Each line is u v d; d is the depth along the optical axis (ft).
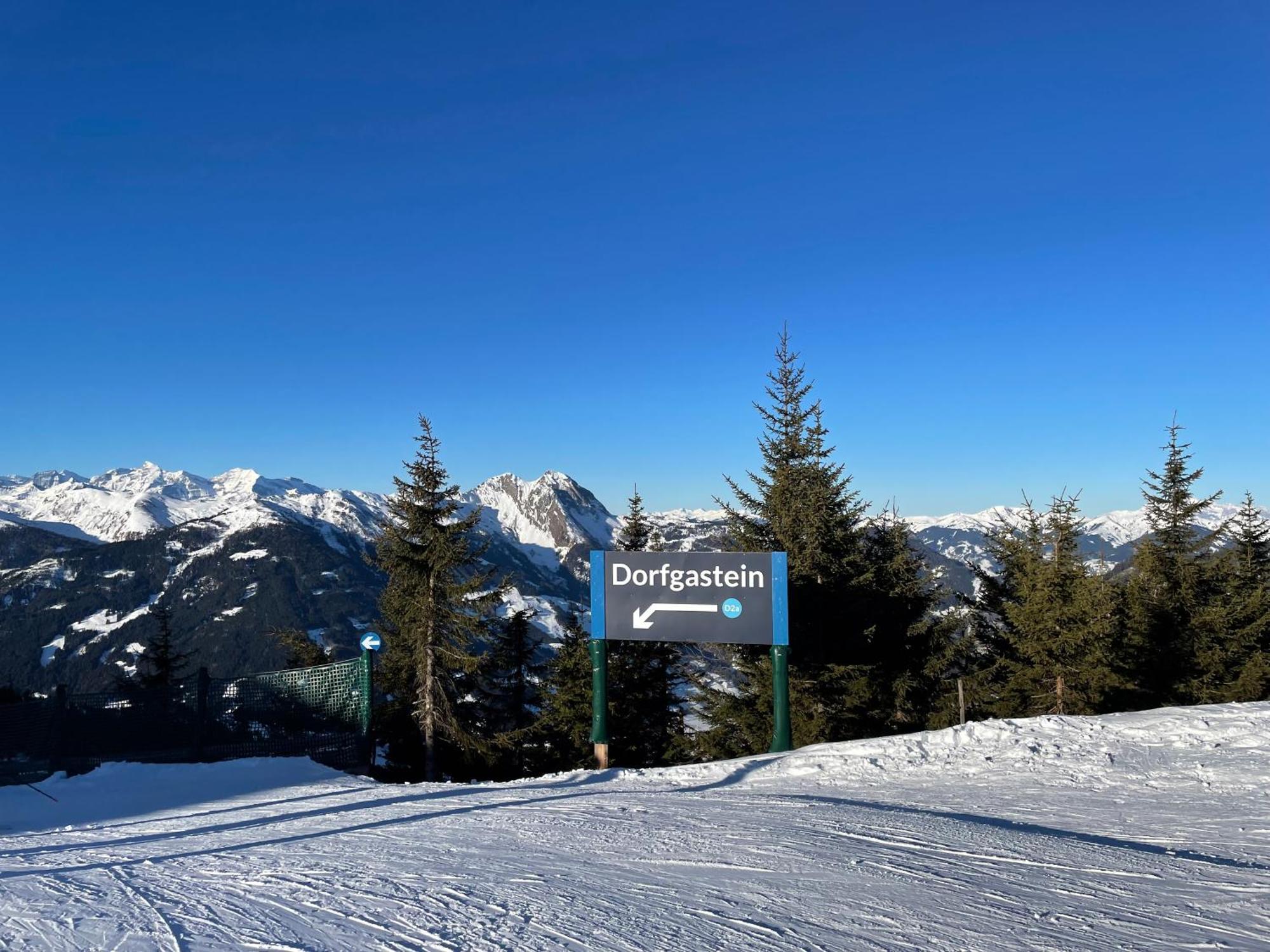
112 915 17.12
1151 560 97.96
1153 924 15.07
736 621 49.16
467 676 89.25
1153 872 18.53
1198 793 27.09
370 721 52.06
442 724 83.71
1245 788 27.17
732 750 76.95
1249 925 14.99
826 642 76.43
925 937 14.49
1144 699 90.99
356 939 14.97
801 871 19.16
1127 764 31.68
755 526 81.87
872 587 78.95
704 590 49.52
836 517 80.94
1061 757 33.50
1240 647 92.27
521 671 104.32
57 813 35.40
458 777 88.02
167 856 23.98
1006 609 86.33
